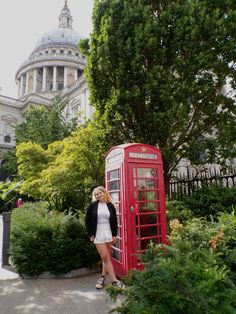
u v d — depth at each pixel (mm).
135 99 7992
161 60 7984
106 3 8977
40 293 5238
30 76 72812
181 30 7672
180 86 7828
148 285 2432
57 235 6566
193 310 2199
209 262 2713
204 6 7680
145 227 5852
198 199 8039
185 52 7918
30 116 25391
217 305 2246
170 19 7922
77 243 6438
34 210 10789
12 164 27141
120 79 8219
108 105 8375
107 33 8422
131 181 5719
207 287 2338
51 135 22578
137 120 8555
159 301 2311
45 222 6980
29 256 6309
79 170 9438
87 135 9422
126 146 5902
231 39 7535
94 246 6684
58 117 24234
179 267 2484
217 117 8727
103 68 8758
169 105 7824
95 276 6281
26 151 13758
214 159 9695
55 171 9477
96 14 9172
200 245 3156
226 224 3787
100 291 5223
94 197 5488
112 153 6480
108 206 5391
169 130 8125
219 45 7605
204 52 7582
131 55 7961
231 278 2729
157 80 7746
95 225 5270
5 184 20703
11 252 6594
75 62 72625
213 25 7449
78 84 47812
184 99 7957
